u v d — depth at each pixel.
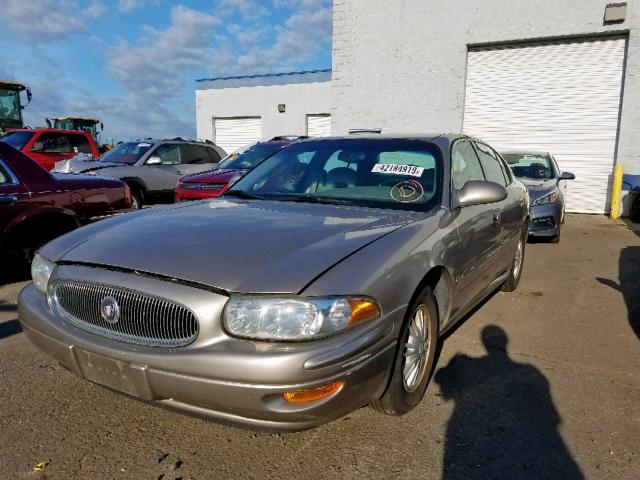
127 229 2.64
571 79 11.62
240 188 3.65
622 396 2.89
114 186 5.53
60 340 2.28
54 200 4.93
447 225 2.89
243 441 2.40
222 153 12.59
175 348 2.03
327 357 1.93
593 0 10.95
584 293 5.04
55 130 12.14
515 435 2.48
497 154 4.80
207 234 2.45
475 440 2.43
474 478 2.16
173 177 10.97
